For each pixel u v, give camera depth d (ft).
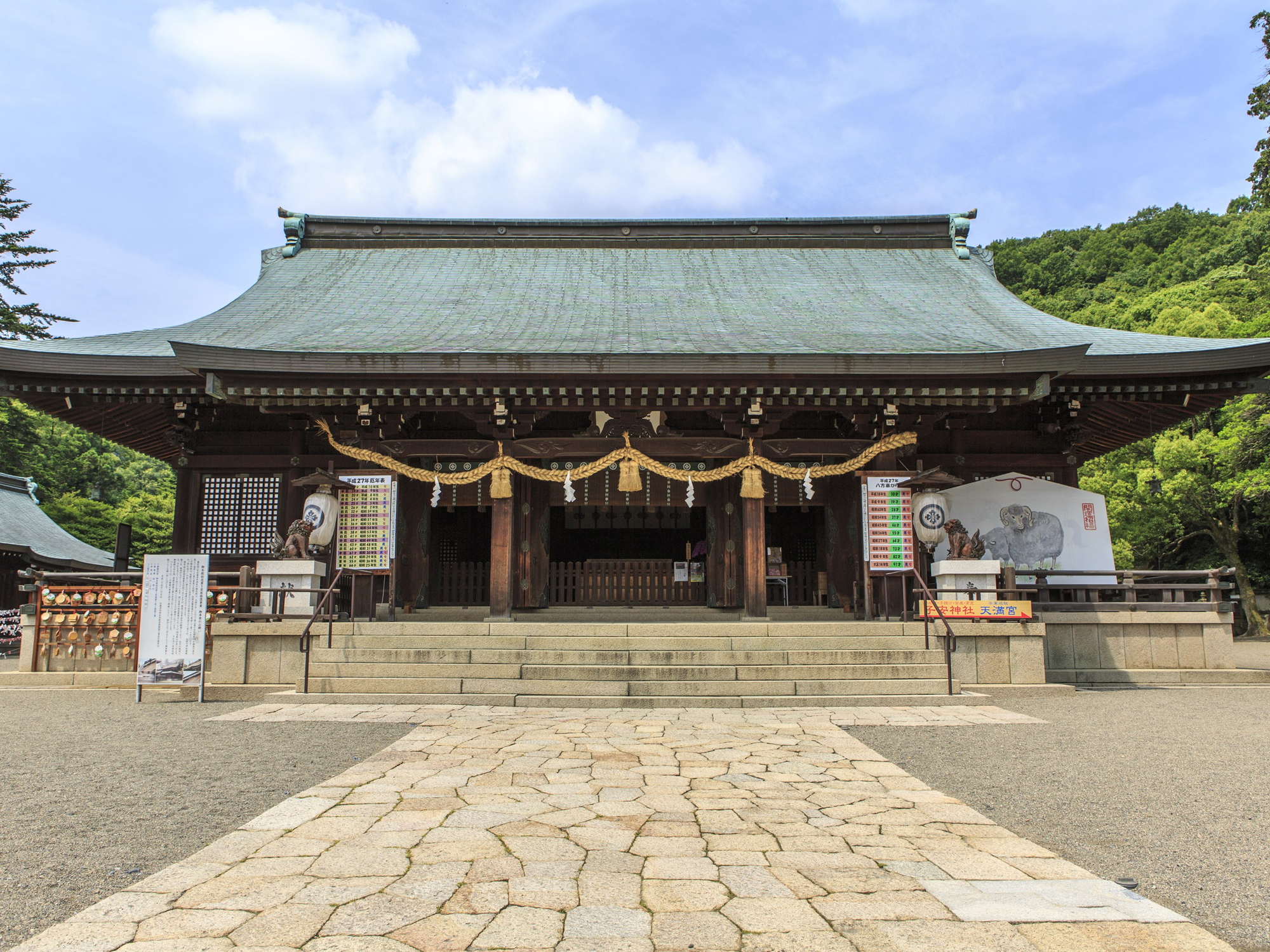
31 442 103.19
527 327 44.78
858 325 46.01
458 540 58.13
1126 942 10.55
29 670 39.17
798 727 26.32
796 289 53.57
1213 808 17.35
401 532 49.19
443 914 11.34
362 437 41.83
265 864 13.39
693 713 29.14
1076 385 43.27
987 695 32.63
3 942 10.46
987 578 37.32
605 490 50.80
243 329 43.68
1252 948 10.54
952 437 48.14
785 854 14.03
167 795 17.97
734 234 61.93
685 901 11.84
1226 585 39.52
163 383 42.19
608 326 45.06
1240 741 24.31
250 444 47.39
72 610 39.73
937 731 26.05
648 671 32.58
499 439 41.75
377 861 13.51
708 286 54.03
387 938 10.53
